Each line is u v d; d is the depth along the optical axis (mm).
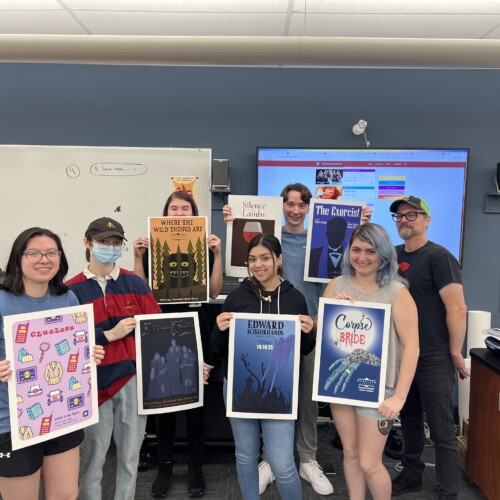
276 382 1517
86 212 2963
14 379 1263
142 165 2949
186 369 1673
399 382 1480
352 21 2404
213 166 2881
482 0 2156
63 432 1359
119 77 2938
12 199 2920
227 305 1617
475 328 2756
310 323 1532
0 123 2965
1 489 1317
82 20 2406
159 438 2062
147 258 2010
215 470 2240
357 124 2865
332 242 2004
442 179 2889
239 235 2035
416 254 1871
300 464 2154
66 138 2980
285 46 2031
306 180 2943
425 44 2027
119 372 1561
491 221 2973
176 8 2258
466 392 2541
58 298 1417
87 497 1563
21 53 2061
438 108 2926
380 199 2930
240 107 2955
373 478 1523
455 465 1805
